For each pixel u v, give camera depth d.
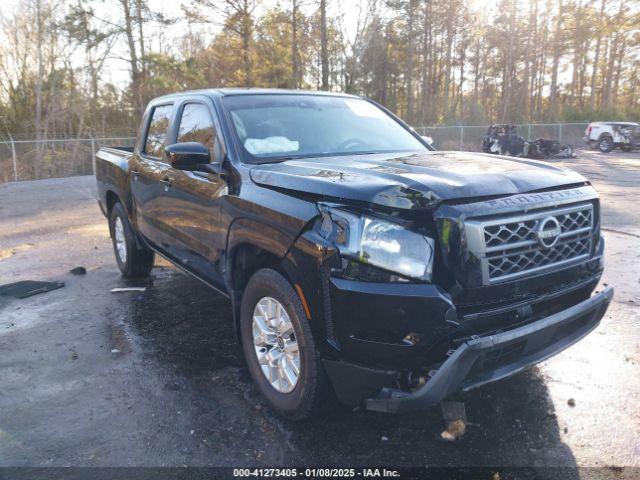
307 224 2.95
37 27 30.28
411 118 48.00
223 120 4.09
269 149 3.95
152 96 34.75
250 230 3.40
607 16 46.44
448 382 2.61
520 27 52.03
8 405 3.62
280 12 33.31
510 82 52.50
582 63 60.66
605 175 17.97
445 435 3.16
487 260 2.71
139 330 4.90
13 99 32.19
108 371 4.09
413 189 2.72
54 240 9.03
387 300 2.64
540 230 2.87
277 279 3.21
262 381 3.51
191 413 3.47
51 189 17.27
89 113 32.56
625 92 70.62
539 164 3.53
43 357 4.36
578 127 35.12
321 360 2.94
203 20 32.78
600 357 4.12
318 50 34.69
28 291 6.05
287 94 4.68
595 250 3.31
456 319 2.65
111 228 6.74
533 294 2.96
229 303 5.57
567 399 3.53
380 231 2.69
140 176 5.38
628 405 3.45
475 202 2.76
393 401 2.73
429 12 47.31
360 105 4.98
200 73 35.84
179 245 4.66
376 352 2.73
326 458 2.98
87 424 3.37
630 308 5.12
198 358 4.30
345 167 3.31
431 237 2.68
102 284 6.34
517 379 3.80
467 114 46.88
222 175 3.80
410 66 47.97
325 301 2.85
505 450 3.02
